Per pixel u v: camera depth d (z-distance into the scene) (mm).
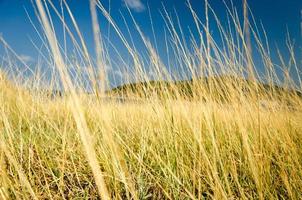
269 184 1730
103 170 1907
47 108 2871
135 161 2086
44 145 2227
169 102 2254
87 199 1711
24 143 2246
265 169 1751
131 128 2533
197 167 1859
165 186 1802
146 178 1875
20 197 1646
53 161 2064
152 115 2334
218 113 2266
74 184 1849
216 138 2111
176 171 1930
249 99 2080
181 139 2057
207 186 1814
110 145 1177
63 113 2977
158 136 2236
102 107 1170
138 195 1724
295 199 1600
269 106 2250
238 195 1731
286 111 2377
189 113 2164
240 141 2102
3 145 1451
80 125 894
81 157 2121
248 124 2248
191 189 1734
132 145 2318
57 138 2461
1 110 2215
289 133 2291
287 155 1925
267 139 2016
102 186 886
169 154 1988
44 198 1725
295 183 1694
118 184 1688
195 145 1856
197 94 2158
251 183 1759
